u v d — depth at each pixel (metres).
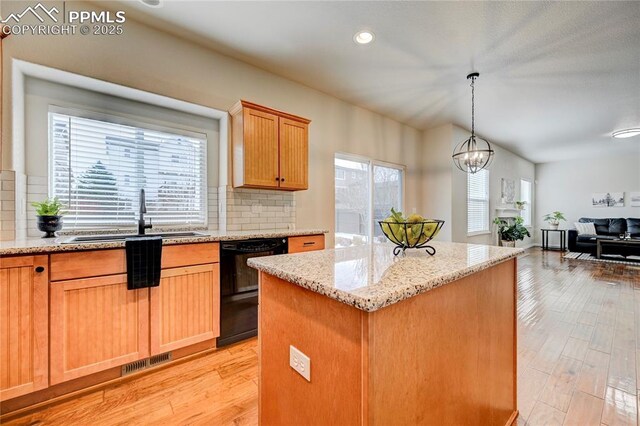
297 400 0.93
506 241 5.97
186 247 1.96
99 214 2.31
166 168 2.62
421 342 0.85
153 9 2.12
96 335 1.63
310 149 3.42
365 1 2.04
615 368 1.92
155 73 2.34
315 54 2.72
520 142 5.98
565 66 2.89
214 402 1.58
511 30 2.34
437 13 2.16
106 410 1.52
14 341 1.42
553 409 1.53
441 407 0.94
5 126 1.81
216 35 2.44
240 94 2.82
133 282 1.72
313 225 3.44
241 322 2.25
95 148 2.29
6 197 1.81
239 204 2.84
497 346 1.29
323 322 0.82
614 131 5.13
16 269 1.42
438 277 0.85
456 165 4.80
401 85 3.34
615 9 2.09
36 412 1.49
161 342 1.85
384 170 4.43
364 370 0.69
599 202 7.49
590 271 4.83
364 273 0.89
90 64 2.07
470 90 3.46
